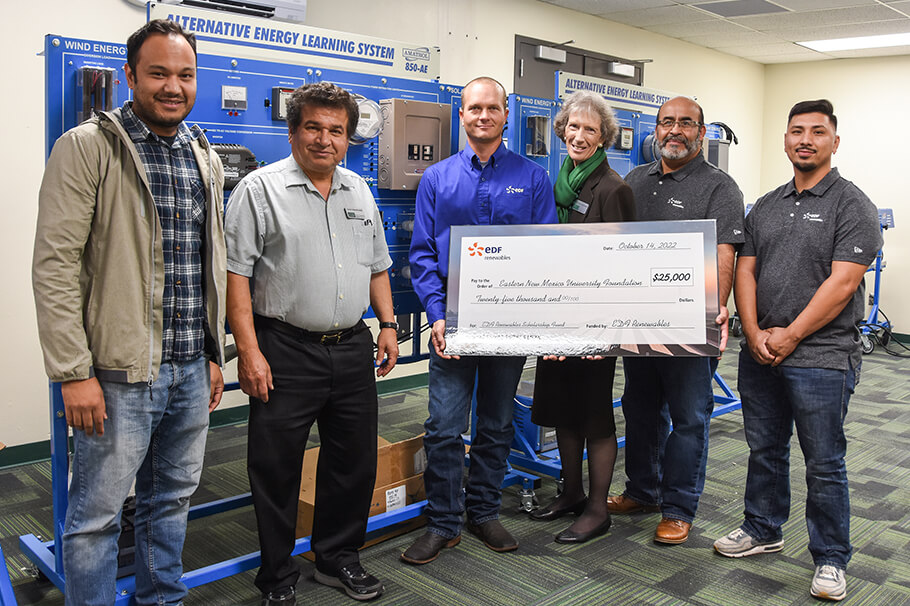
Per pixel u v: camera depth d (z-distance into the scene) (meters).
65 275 1.59
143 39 1.64
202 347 1.86
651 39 6.56
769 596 2.32
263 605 2.16
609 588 2.36
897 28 6.13
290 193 2.05
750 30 6.37
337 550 2.32
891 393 5.29
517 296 2.37
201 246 1.84
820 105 2.25
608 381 2.63
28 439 3.53
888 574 2.50
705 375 2.57
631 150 3.91
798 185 2.35
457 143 2.96
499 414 2.57
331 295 2.09
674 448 2.65
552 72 5.74
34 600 2.31
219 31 2.42
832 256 2.24
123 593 2.06
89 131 1.62
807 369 2.26
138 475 1.93
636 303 2.32
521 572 2.46
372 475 2.30
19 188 3.39
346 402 2.20
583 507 2.89
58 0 3.41
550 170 3.51
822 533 2.33
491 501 2.65
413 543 2.62
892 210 7.16
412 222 2.88
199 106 2.33
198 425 1.90
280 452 2.10
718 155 4.39
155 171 1.72
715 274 2.30
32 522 2.88
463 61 5.07
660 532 2.67
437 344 2.38
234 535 2.78
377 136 2.72
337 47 2.67
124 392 1.71
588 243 2.35
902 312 7.24
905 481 3.46
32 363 3.51
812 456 2.30
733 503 3.12
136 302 1.69
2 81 3.30
